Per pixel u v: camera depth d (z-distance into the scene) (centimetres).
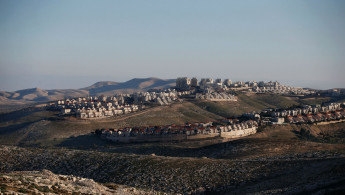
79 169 17275
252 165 14862
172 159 17212
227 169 14762
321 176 11406
